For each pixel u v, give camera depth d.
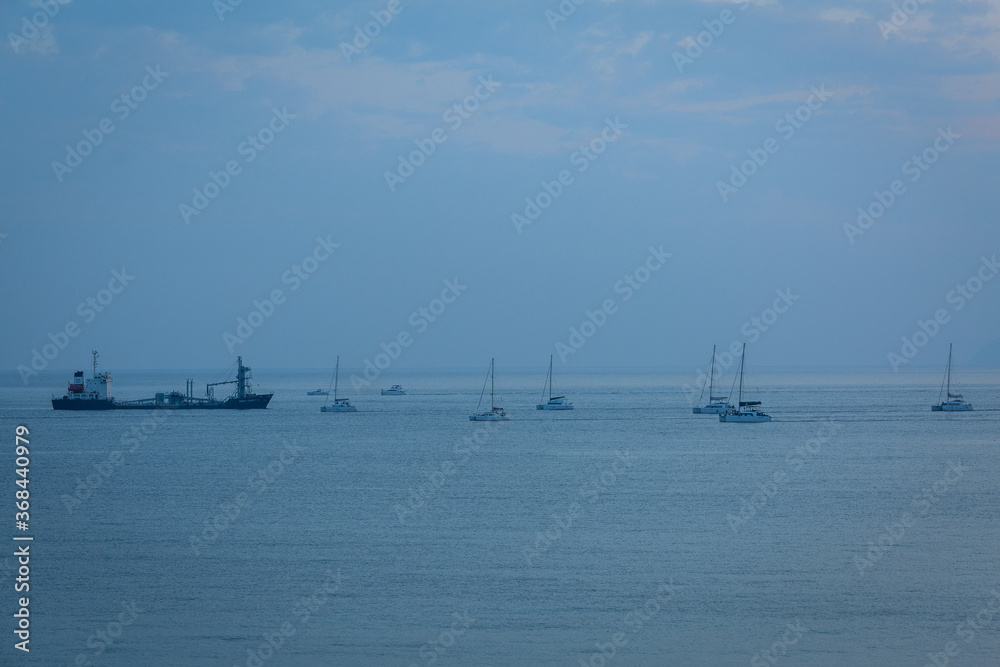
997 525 110.88
